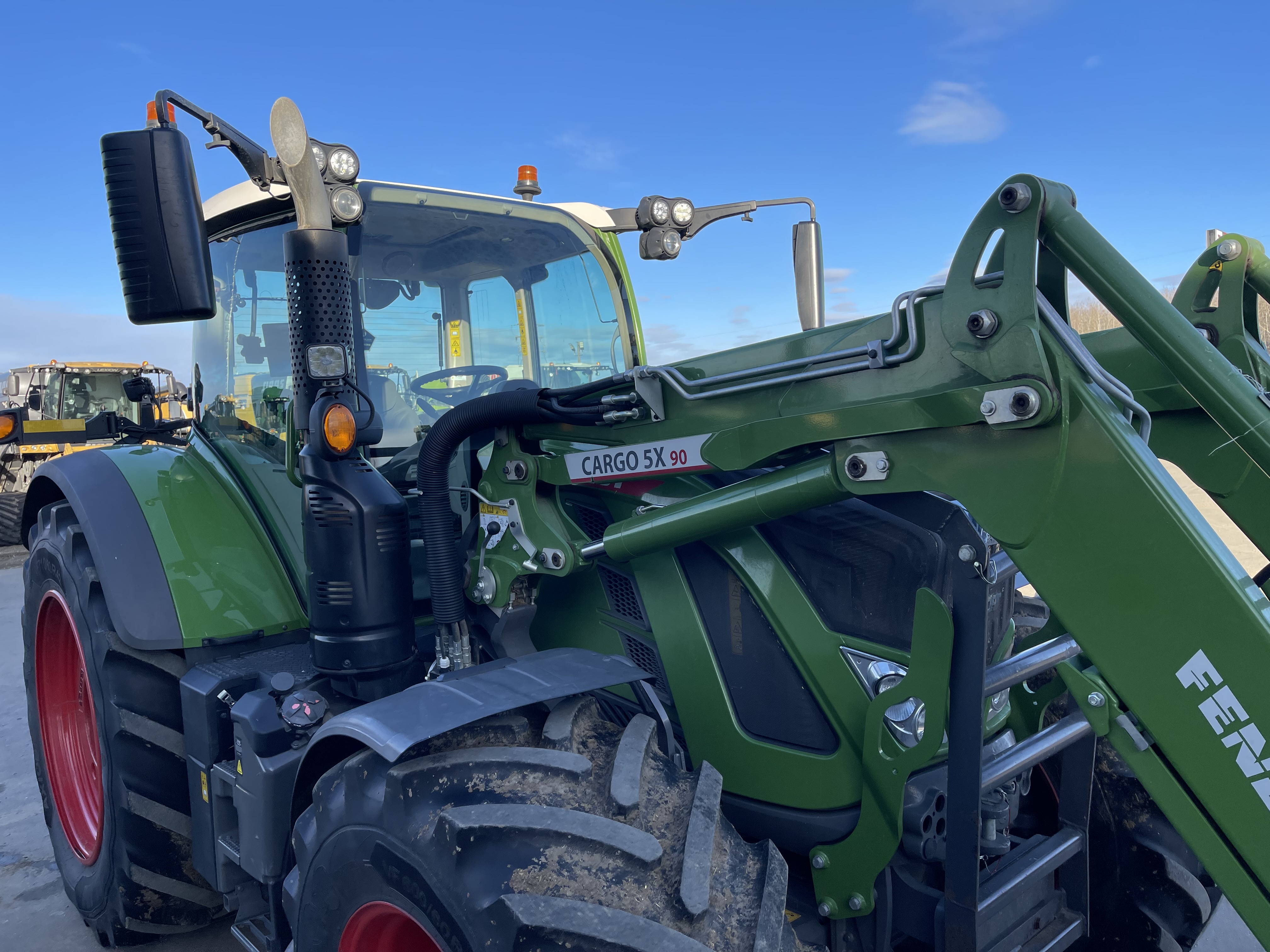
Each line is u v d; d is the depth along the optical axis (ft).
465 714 4.62
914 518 4.82
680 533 5.46
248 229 8.00
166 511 7.66
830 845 5.34
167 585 7.13
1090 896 6.64
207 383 8.71
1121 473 3.76
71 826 8.90
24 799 11.48
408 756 4.70
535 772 4.57
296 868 5.60
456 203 8.02
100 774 7.64
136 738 7.26
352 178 6.03
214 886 6.88
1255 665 3.51
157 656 7.38
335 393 5.92
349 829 4.76
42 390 43.14
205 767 6.78
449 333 8.01
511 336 8.42
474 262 8.18
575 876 4.09
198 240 5.39
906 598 5.14
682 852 4.27
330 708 6.26
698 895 4.02
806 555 5.43
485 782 4.52
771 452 4.97
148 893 7.46
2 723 14.16
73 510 8.88
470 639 6.36
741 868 4.39
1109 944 6.56
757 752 5.58
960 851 4.69
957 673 4.68
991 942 5.10
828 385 4.76
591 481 5.91
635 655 6.22
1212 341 5.65
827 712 5.32
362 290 7.53
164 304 5.35
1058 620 4.34
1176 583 3.66
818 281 9.07
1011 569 5.45
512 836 4.20
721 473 5.75
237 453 8.13
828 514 5.40
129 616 6.94
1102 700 4.17
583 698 5.14
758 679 5.60
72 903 9.08
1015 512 4.06
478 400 6.16
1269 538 5.35
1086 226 4.00
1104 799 6.56
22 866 9.83
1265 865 3.60
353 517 5.93
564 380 8.78
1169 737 3.74
